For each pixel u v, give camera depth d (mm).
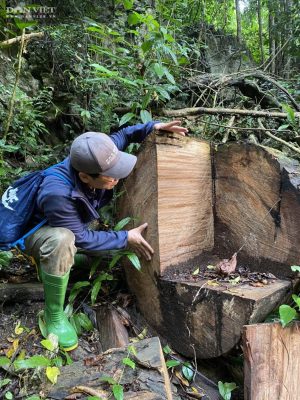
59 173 1640
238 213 1913
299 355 1461
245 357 1434
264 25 6789
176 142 1809
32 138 2865
